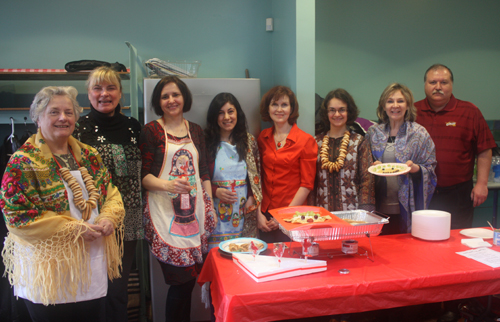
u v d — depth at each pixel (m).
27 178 1.35
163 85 1.96
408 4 3.44
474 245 1.71
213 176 2.18
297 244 1.81
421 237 1.83
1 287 2.22
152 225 1.90
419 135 2.21
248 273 1.41
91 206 1.50
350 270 1.45
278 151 2.29
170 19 3.12
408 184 2.19
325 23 3.30
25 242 1.36
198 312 2.40
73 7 2.97
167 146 1.93
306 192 2.24
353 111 2.30
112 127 1.85
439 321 2.13
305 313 1.29
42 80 2.83
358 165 2.25
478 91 3.66
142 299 2.51
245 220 2.27
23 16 2.91
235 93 2.45
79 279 1.43
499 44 3.67
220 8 3.19
